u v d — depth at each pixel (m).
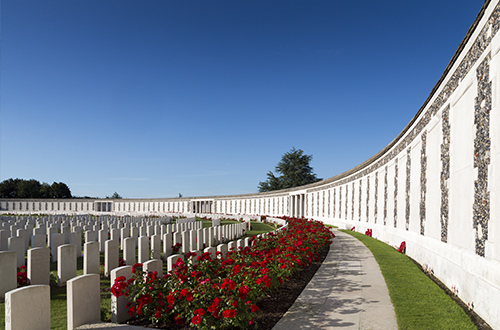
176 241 15.04
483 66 6.19
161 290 5.80
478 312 6.05
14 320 4.61
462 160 7.21
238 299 5.25
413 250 11.56
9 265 7.95
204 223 38.75
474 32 6.61
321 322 5.78
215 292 5.42
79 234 13.69
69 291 5.36
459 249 7.31
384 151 16.53
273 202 52.72
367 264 11.03
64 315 6.45
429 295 7.29
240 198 63.41
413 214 11.87
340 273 9.74
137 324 5.73
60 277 8.96
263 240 12.38
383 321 5.81
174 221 39.31
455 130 7.70
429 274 9.45
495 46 5.65
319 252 13.60
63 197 88.56
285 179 74.25
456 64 7.70
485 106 6.05
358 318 5.96
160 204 77.69
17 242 11.35
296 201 45.50
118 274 6.08
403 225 13.48
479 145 6.29
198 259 7.29
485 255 5.96
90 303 5.68
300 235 12.67
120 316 5.85
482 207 6.12
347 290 7.88
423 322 5.69
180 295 5.51
